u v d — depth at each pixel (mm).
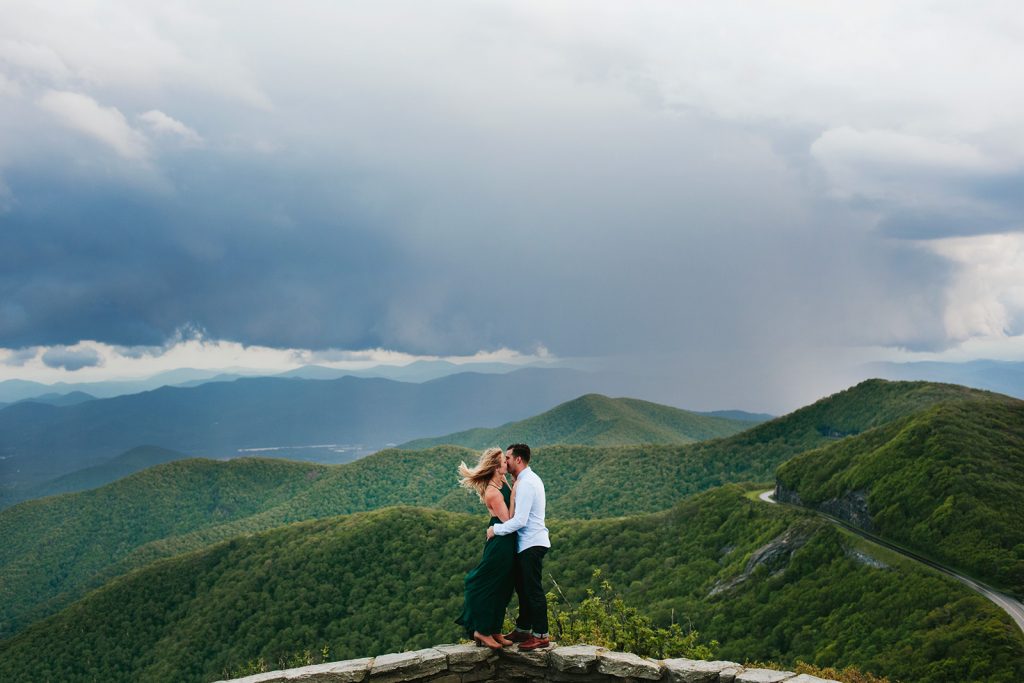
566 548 108875
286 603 107875
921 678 46594
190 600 119500
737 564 82938
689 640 21625
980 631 47594
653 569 95812
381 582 109000
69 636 116438
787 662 59531
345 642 95875
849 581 66500
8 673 110938
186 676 99875
